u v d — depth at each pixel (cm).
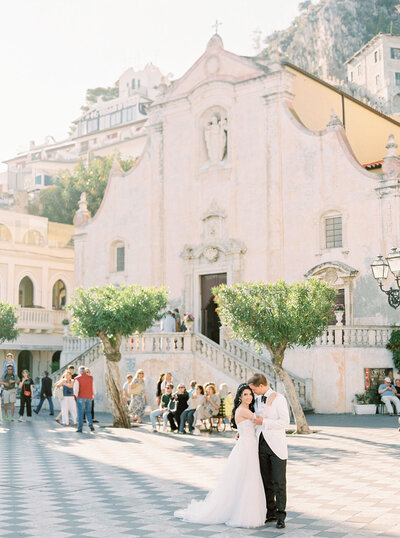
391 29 8500
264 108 3334
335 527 827
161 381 2516
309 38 9900
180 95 3684
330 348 2634
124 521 884
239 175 3400
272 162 3281
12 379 2675
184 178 3619
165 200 3684
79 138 9531
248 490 855
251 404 909
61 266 5053
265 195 3291
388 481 1148
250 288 2173
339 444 1706
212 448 1731
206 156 3575
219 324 3503
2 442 1912
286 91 3281
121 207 3884
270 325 2075
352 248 2973
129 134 8994
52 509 965
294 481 1163
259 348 2211
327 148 3103
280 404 892
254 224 3319
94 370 3303
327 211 3078
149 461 1488
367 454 1509
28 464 1452
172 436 2064
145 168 3803
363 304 2911
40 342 4775
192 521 877
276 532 816
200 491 1100
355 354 2628
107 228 3934
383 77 8238
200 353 2970
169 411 2217
